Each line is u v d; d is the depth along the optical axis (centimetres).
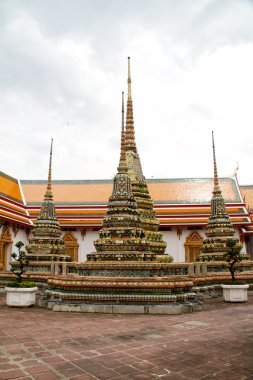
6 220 3375
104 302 1498
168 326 1157
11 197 4072
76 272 2055
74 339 970
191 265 2062
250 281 2362
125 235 1733
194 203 4331
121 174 1897
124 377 685
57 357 803
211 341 954
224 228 2625
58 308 1494
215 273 2289
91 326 1155
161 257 2158
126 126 2527
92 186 4616
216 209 2722
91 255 1741
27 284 1667
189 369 732
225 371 722
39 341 947
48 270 2406
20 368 728
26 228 3972
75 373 702
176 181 4672
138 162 2486
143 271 1636
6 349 867
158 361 780
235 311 1516
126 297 1486
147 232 2236
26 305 1608
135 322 1229
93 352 844
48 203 2753
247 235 4138
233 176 4669
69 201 4397
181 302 1517
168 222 4038
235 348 886
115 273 1633
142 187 2409
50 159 2869
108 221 1791
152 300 1475
